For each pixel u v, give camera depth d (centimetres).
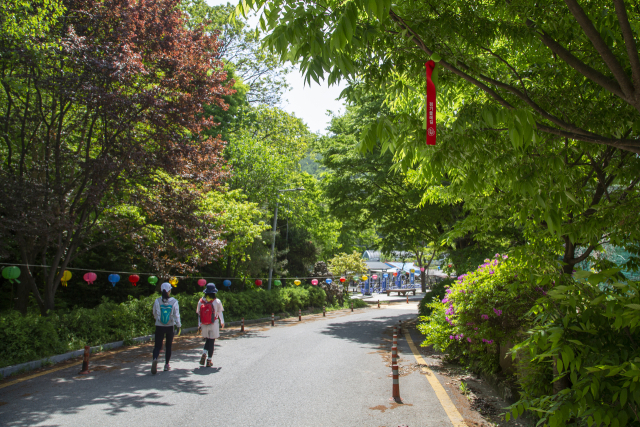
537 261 472
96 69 1151
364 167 1920
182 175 1371
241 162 2750
